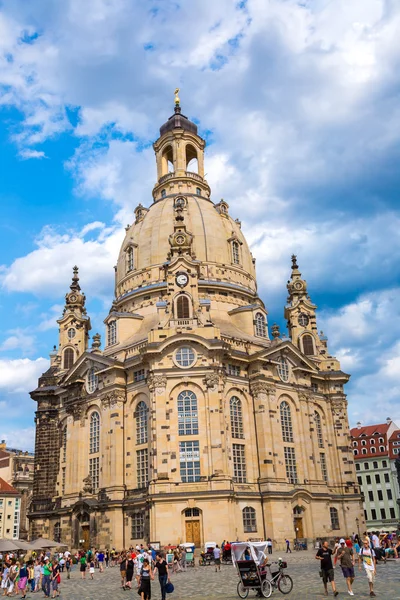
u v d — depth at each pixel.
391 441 142.00
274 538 78.06
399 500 124.19
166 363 80.56
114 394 86.06
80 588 48.91
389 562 55.00
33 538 92.94
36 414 102.44
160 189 117.50
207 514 72.50
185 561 61.44
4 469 153.25
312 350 106.94
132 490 81.12
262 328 99.25
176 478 75.12
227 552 64.94
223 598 35.69
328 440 99.38
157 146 124.75
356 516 95.00
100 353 94.25
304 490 84.88
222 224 108.00
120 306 104.31
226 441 78.94
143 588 33.62
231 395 84.31
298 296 111.75
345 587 37.44
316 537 85.06
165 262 97.06
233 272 103.69
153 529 72.44
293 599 32.88
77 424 92.25
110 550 77.69
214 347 80.38
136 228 109.75
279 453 85.00
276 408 87.62
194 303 85.69
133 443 83.62
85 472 89.12
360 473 144.00
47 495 97.62
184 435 77.31
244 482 80.75
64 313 114.12
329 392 101.75
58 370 107.69
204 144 125.62
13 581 49.66
